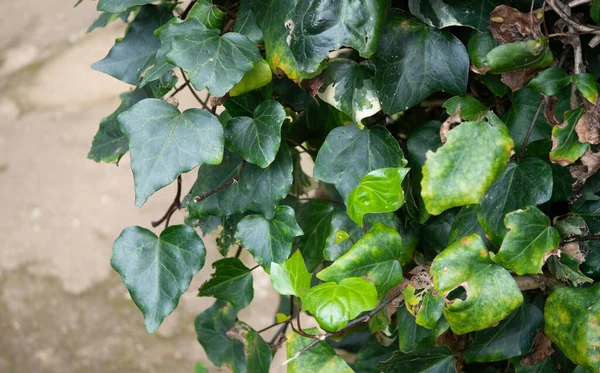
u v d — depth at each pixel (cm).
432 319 55
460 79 55
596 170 54
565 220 56
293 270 54
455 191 50
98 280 169
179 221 171
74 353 154
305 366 55
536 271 52
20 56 235
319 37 52
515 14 52
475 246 52
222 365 74
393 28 55
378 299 55
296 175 70
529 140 56
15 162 204
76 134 208
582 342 51
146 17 60
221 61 52
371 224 58
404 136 67
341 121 60
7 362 155
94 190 190
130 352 152
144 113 53
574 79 51
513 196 54
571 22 53
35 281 172
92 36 230
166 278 56
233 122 56
